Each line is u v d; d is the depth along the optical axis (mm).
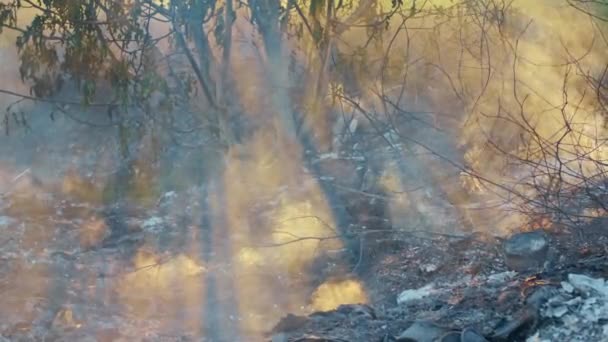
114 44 11594
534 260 7016
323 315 6449
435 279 7512
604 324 5453
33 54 11078
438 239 8383
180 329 6906
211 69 11664
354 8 11859
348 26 11125
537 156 8523
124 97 10938
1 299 7496
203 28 11961
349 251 8695
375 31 11016
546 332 5527
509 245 7137
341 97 11117
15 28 11109
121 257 9148
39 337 6488
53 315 7066
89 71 10961
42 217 10742
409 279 7703
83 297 7762
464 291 6738
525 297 6004
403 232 8430
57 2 10852
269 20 11438
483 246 7836
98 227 10281
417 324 5812
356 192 10156
